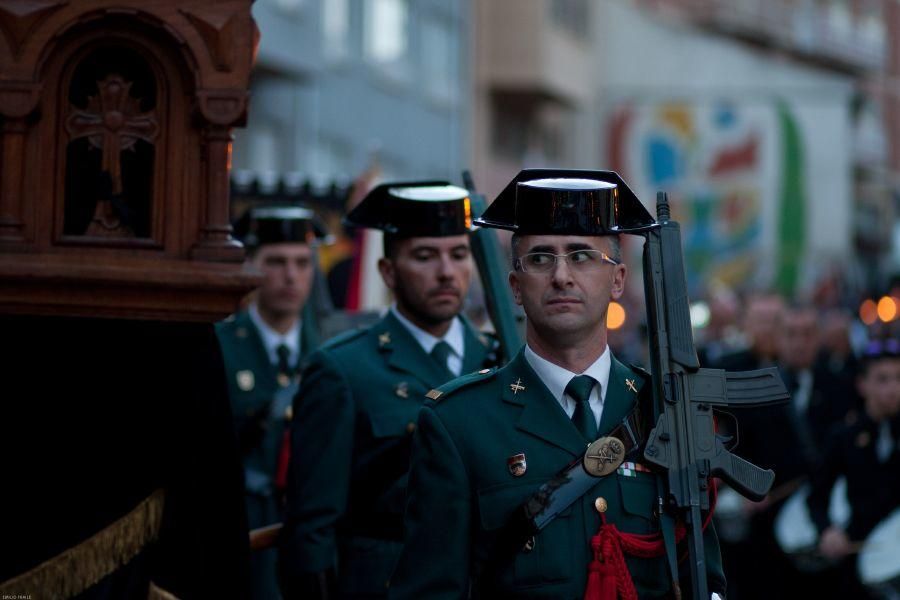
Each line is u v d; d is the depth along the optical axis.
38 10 5.19
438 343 7.86
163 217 5.34
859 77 64.56
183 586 5.44
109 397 5.34
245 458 9.88
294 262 10.25
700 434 5.41
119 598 5.38
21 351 5.28
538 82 41.56
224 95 5.27
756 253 47.81
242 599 5.55
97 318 5.31
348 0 32.72
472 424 5.43
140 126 5.34
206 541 5.47
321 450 7.66
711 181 47.88
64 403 5.31
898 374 11.77
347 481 7.66
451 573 5.32
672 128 48.03
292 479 7.72
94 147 5.32
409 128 36.31
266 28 27.89
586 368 5.49
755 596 12.90
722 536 12.95
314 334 10.42
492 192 41.88
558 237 5.35
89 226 5.32
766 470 5.44
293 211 10.41
